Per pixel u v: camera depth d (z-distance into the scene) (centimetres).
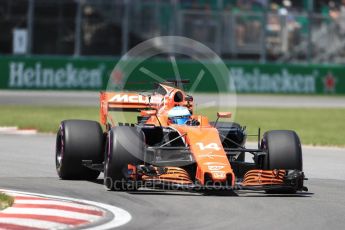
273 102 14550
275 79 16875
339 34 17650
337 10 18038
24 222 2973
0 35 16338
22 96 14212
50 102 12975
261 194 3878
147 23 16788
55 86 15850
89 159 4228
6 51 16388
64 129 4256
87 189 3947
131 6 16750
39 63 15738
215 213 3300
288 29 17475
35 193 3791
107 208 3378
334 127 9506
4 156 5512
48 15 16525
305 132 8575
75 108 11700
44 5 16500
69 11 16575
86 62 15988
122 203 3519
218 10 17012
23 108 11438
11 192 3788
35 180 4312
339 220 3219
